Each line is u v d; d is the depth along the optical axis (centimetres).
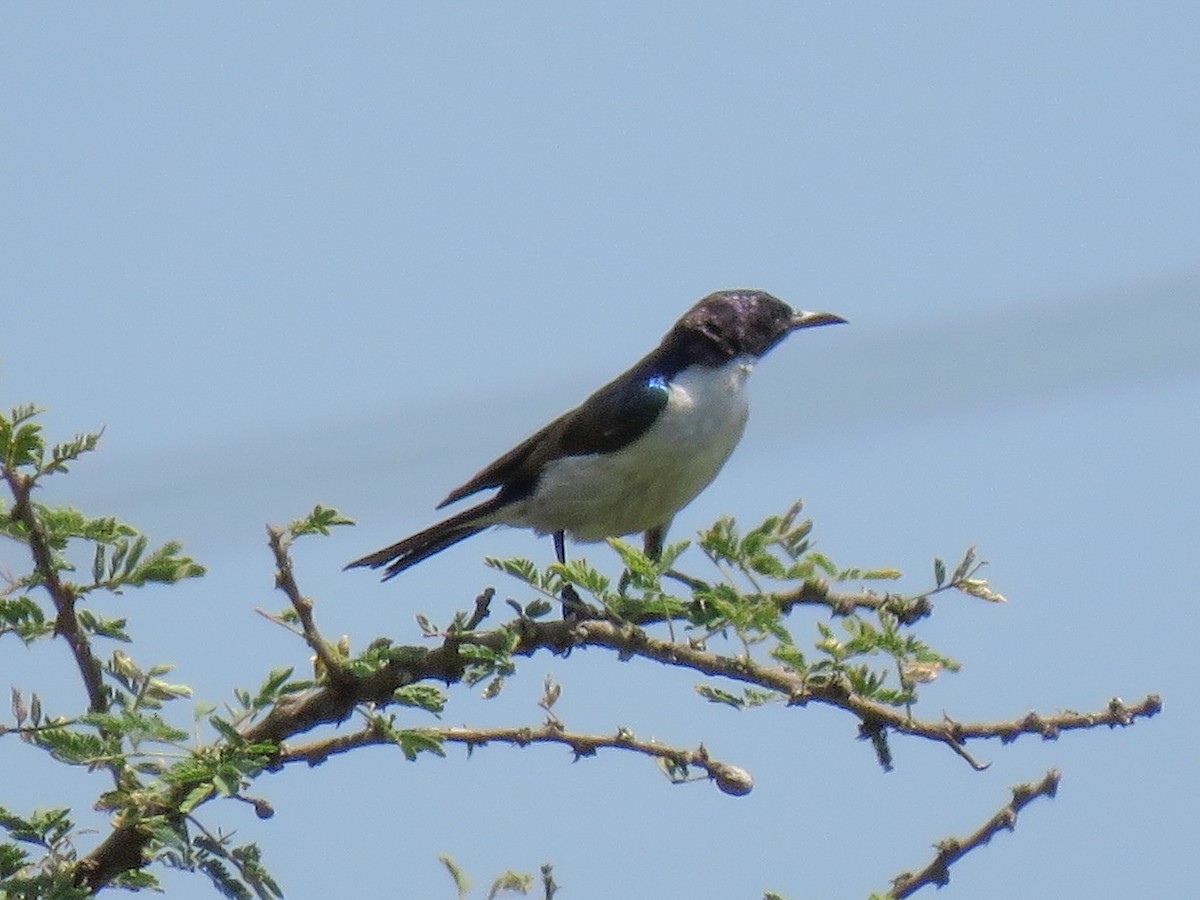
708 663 912
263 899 810
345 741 866
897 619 937
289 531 859
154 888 859
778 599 976
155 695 866
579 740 885
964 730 868
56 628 848
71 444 820
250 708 834
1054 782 872
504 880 854
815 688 877
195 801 782
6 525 859
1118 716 869
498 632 887
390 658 873
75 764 804
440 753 846
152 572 850
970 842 861
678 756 873
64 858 823
